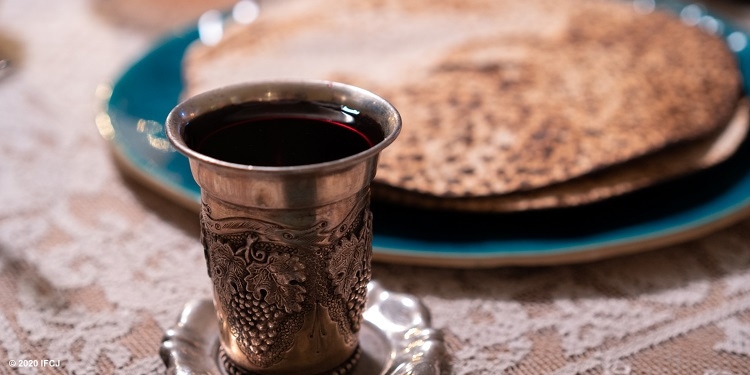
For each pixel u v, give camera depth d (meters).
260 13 0.63
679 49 0.54
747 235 0.43
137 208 0.45
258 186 0.30
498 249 0.39
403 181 0.41
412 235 0.41
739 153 0.46
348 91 0.33
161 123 0.50
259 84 0.33
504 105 0.48
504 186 0.41
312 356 0.33
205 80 0.51
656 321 0.38
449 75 0.51
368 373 0.34
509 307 0.39
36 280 0.40
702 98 0.49
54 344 0.37
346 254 0.32
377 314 0.36
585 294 0.39
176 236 0.43
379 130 0.32
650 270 0.41
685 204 0.42
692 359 0.36
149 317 0.38
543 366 0.36
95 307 0.39
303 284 0.32
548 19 0.60
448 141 0.45
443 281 0.40
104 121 0.48
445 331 0.37
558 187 0.42
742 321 0.38
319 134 0.32
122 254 0.42
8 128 0.52
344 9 0.63
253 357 0.33
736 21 0.71
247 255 0.31
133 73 0.53
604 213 0.42
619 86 0.50
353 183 0.31
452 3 0.64
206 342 0.35
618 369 0.36
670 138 0.44
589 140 0.45
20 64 0.59
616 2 0.64
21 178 0.47
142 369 0.36
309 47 0.56
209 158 0.29
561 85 0.50
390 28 0.59
